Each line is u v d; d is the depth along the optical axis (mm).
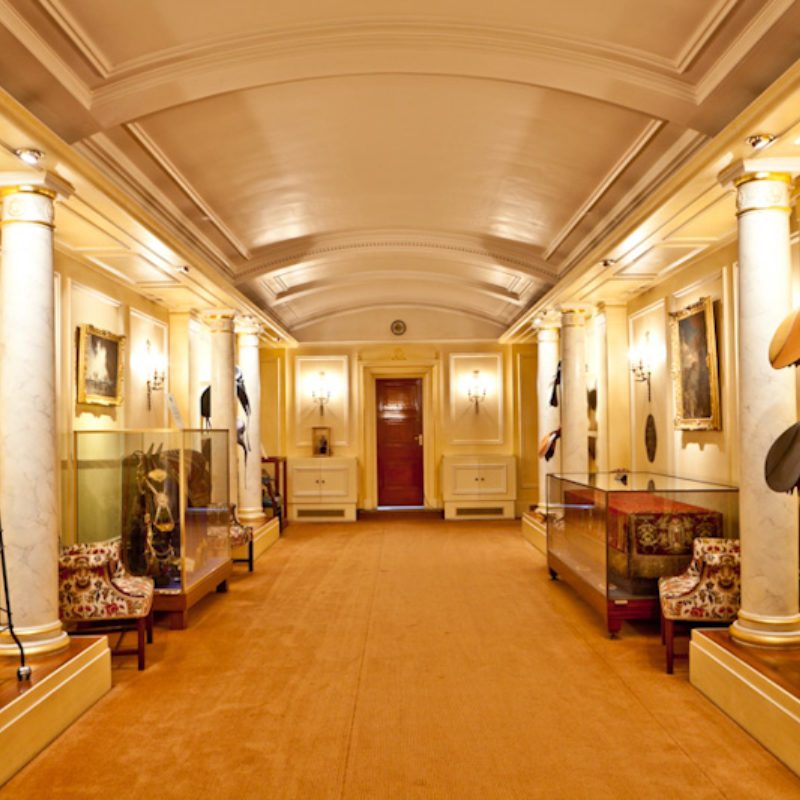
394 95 4770
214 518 6836
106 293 6934
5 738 3373
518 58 4055
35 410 4121
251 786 3324
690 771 3422
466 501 12359
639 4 3607
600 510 5762
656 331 7797
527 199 6641
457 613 6316
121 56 3891
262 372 13031
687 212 5066
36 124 3545
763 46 3553
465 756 3600
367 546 9797
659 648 5316
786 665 3840
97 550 4914
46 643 4109
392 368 13141
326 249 8203
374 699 4352
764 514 4105
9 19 3342
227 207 6469
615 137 5074
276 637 5641
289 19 3787
